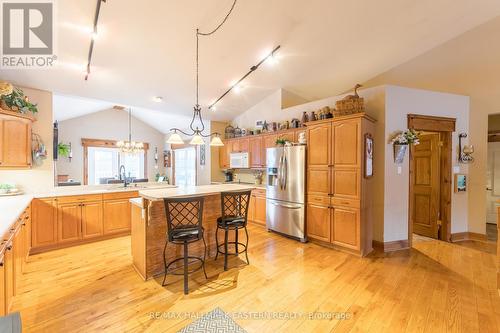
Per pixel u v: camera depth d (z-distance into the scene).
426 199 4.31
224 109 5.65
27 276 2.70
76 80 3.68
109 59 3.28
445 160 4.05
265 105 5.41
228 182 6.21
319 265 3.03
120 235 4.21
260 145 5.23
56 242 3.53
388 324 1.92
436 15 3.39
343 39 3.61
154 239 2.71
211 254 3.29
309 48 3.72
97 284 2.54
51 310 2.08
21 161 3.30
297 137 4.45
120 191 4.17
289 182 4.10
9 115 3.14
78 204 3.72
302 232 3.89
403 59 4.43
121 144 5.70
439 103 3.90
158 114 7.25
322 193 3.66
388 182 3.60
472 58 3.95
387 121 3.58
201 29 2.95
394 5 3.05
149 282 2.58
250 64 3.92
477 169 4.08
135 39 2.96
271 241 3.98
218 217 3.25
